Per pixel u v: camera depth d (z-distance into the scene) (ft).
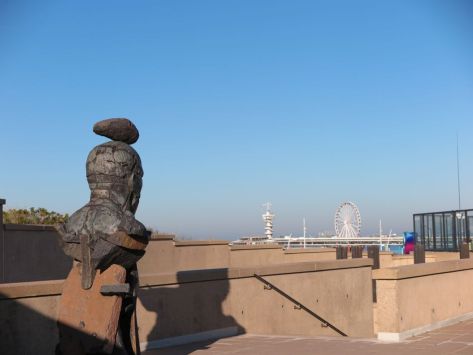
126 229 20.27
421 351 29.43
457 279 41.11
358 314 46.21
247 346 31.58
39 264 46.70
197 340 33.35
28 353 24.71
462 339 33.32
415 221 99.71
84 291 20.51
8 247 42.93
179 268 60.13
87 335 20.03
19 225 44.14
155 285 31.17
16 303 24.41
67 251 21.03
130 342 21.43
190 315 33.14
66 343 20.27
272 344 32.27
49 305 25.63
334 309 43.96
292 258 75.15
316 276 42.65
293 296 40.57
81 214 21.04
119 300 20.36
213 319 34.55
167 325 31.76
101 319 20.03
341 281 44.91
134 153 21.95
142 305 30.45
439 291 38.68
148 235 21.45
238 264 67.87
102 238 20.38
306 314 41.29
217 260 64.90
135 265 21.62
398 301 34.04
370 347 30.99
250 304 37.19
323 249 80.23
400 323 34.04
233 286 36.06
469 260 42.78
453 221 88.53
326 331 42.78
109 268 20.53
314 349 30.55
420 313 36.27
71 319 20.38
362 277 47.01
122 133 22.16
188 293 33.14
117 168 21.39
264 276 38.34
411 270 35.47
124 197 21.48
